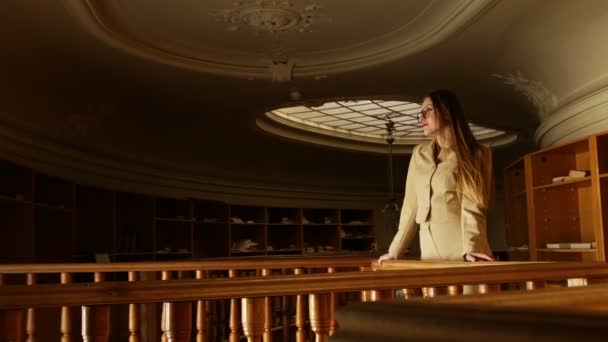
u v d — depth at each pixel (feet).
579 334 1.83
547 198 23.90
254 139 36.94
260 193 44.06
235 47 22.61
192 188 38.40
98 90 24.49
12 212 21.48
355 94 27.71
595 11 17.99
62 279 12.53
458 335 2.16
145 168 33.73
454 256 9.18
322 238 50.08
